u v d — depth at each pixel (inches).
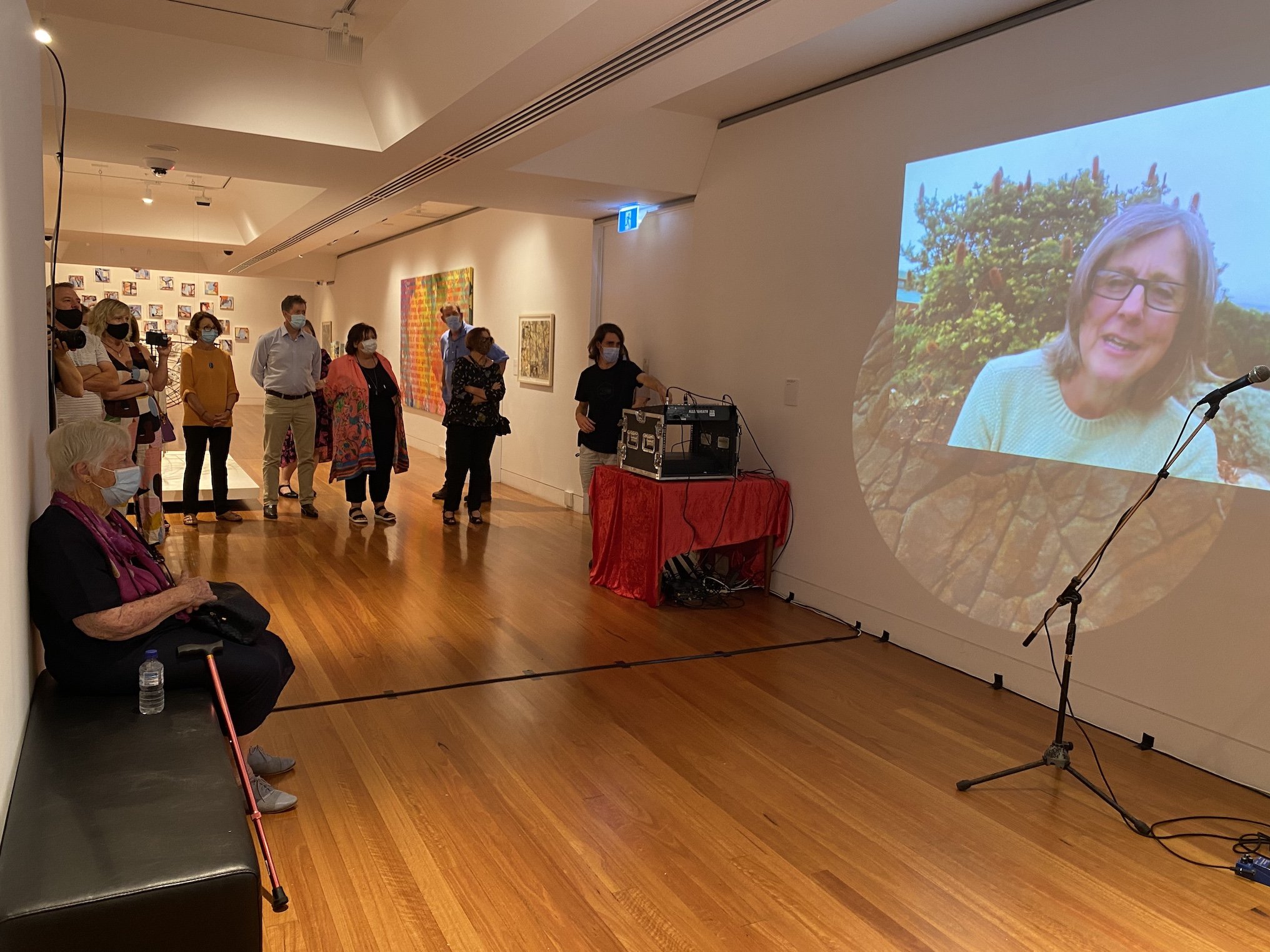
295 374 258.4
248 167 221.5
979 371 154.1
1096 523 135.6
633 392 243.3
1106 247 132.1
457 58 149.8
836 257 184.5
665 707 140.1
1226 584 118.8
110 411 177.2
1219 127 117.0
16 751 74.6
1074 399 138.1
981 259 152.8
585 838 101.6
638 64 136.1
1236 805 113.7
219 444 253.1
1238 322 115.2
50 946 58.0
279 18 165.3
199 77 178.1
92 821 67.5
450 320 293.6
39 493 99.3
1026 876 97.4
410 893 90.1
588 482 250.1
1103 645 135.4
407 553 228.7
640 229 252.5
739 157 211.5
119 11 162.2
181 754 78.7
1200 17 119.0
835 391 186.9
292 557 220.4
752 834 104.0
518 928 85.3
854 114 178.4
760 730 132.7
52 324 127.0
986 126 151.2
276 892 86.0
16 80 81.0
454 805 107.9
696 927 86.5
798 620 187.8
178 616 98.0
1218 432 118.0
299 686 142.1
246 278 641.0
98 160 219.8
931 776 120.0
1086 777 120.5
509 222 330.6
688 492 190.2
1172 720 126.6
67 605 87.9
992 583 153.5
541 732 129.0
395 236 454.0
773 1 111.2
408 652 158.7
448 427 262.4
